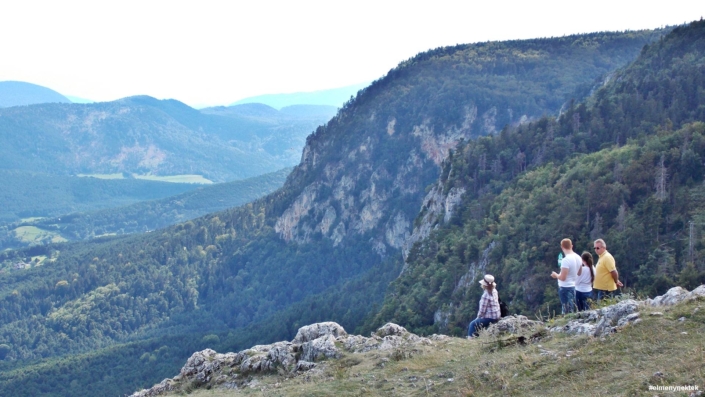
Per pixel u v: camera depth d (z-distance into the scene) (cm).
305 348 2442
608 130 12938
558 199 9381
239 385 2383
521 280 8119
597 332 1773
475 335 2330
